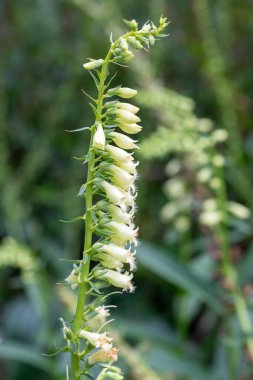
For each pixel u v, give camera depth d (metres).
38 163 7.56
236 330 5.02
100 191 2.41
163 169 7.62
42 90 9.17
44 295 5.63
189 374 4.91
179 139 4.75
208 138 4.86
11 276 7.66
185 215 5.98
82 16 8.89
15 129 8.84
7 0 10.07
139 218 7.34
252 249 5.29
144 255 4.96
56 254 6.94
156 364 4.89
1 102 7.92
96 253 2.38
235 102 7.44
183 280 4.87
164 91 5.16
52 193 7.77
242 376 4.86
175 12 9.27
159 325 6.62
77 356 2.40
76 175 7.41
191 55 8.60
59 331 6.02
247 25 9.21
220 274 4.84
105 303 6.80
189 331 7.07
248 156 6.83
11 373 6.19
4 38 9.64
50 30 9.42
